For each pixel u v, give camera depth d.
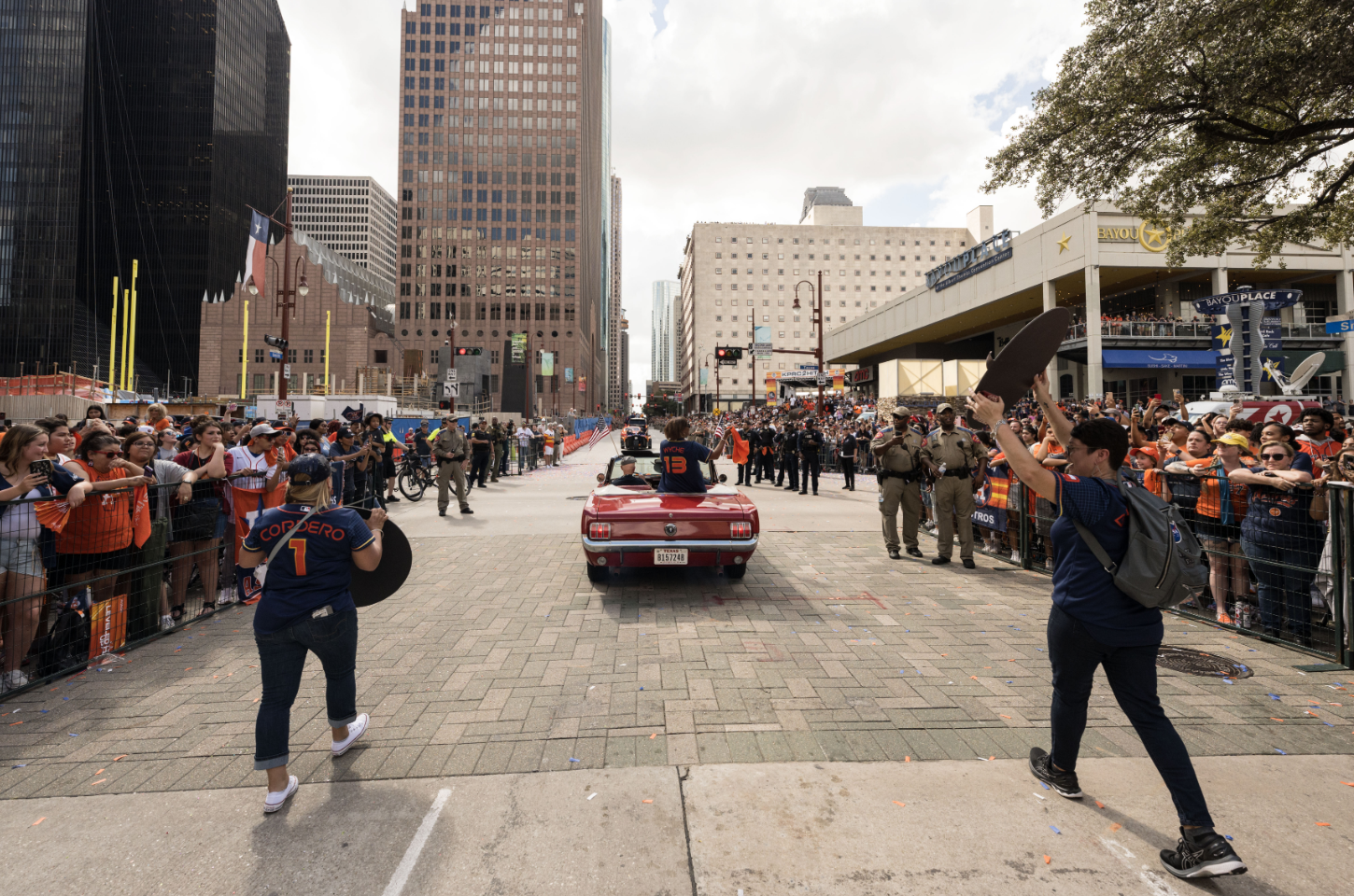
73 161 91.06
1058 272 32.41
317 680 4.31
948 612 5.76
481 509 13.05
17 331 87.69
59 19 91.56
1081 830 2.59
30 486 4.30
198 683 4.29
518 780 3.00
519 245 108.19
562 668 4.44
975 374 33.47
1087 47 9.20
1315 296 35.12
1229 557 5.32
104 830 2.65
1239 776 2.98
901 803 2.79
